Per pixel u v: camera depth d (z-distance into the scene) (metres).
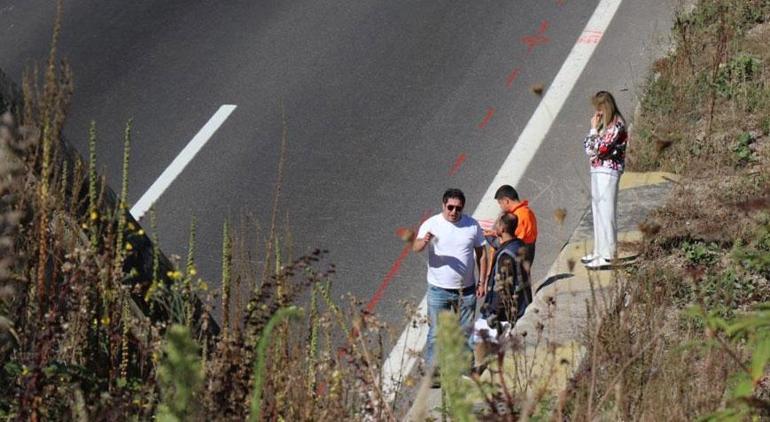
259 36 51.41
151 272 20.30
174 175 41.00
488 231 31.42
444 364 12.43
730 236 31.86
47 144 16.02
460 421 12.60
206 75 48.09
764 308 13.93
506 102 45.19
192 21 52.81
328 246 36.31
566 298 30.89
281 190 39.84
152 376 16.38
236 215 38.28
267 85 47.25
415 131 43.47
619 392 16.47
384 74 47.94
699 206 34.62
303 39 51.12
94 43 50.56
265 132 43.66
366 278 34.47
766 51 45.72
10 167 16.06
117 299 17.30
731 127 40.66
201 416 13.77
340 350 17.45
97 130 43.97
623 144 32.06
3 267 15.91
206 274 34.81
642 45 48.72
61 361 16.42
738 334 15.09
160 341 16.75
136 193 39.91
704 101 42.44
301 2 55.09
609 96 32.28
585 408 17.39
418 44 50.38
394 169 40.97
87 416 15.34
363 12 53.72
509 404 15.05
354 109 45.22
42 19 52.72
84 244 18.38
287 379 16.36
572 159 41.03
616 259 24.72
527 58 48.62
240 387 15.69
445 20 52.44
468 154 41.78
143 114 45.12
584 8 52.62
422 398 12.64
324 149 42.41
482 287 30.73
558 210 18.27
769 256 16.09
